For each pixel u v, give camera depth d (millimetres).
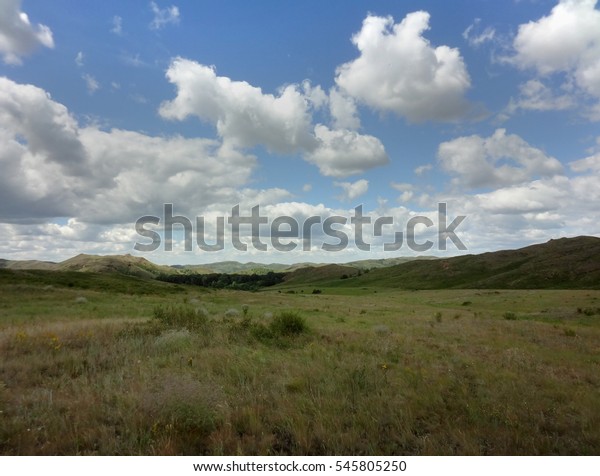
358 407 6215
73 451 4703
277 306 41812
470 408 6402
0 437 4914
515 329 20188
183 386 6254
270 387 7414
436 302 61344
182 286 67312
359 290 117438
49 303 30359
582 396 7566
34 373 8156
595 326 26578
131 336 12625
